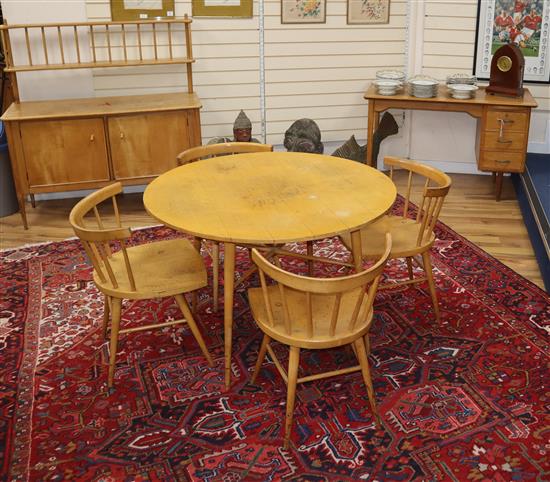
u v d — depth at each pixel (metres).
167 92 5.18
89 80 5.01
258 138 5.50
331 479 2.35
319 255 4.12
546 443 2.49
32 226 4.75
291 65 5.34
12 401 2.80
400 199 5.11
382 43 5.42
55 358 3.12
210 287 3.73
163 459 2.46
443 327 3.30
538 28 5.13
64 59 4.93
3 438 2.58
